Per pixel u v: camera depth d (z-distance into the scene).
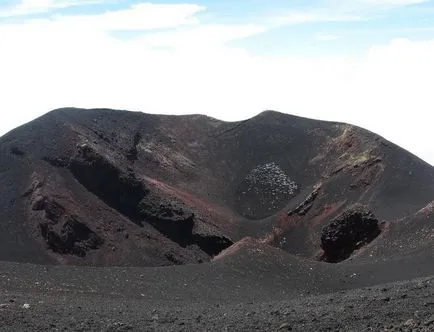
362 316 11.49
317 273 27.44
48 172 57.75
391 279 25.92
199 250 57.66
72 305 15.94
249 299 22.44
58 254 50.72
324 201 63.59
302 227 62.12
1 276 20.48
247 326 11.93
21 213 53.50
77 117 69.81
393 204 55.75
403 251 33.56
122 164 62.34
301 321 11.82
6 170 58.28
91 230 53.38
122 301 18.80
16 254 49.00
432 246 31.44
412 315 10.91
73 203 55.19
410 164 62.91
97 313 14.12
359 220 42.59
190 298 21.53
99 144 65.81
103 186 58.97
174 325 12.52
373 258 33.78
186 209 60.38
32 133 62.78
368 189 61.22
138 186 59.94
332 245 43.78
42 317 12.69
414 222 37.94
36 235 51.72
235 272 26.47
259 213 70.69
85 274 22.89
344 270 28.02
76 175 58.91
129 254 52.66
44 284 20.27
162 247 55.16
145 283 22.95
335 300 14.77
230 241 59.25
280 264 27.95
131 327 12.09
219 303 20.12
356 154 68.50
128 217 58.28
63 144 61.44
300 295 23.89
